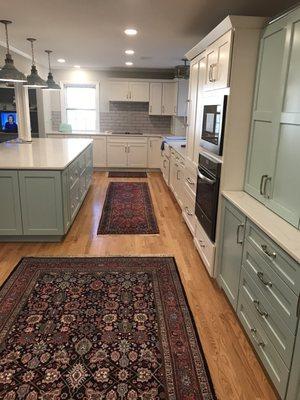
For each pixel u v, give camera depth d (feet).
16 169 10.46
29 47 15.69
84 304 7.86
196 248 11.03
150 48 15.39
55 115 24.94
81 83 24.30
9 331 6.84
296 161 5.63
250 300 6.48
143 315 7.50
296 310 4.66
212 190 8.60
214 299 8.21
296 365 4.67
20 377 5.69
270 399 5.39
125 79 23.77
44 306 7.73
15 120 22.74
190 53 11.37
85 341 6.60
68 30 12.13
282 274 5.11
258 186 7.30
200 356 6.29
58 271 9.41
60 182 10.70
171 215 14.74
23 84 15.24
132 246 11.32
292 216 5.77
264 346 5.80
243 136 7.86
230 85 7.49
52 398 5.29
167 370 5.93
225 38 7.63
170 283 8.91
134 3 8.94
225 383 5.69
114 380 5.67
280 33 6.21
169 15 9.93
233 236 7.47
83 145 16.37
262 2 8.58
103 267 9.73
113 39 13.58
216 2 8.70
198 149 10.84
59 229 11.14
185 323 7.25
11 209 10.82
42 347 6.40
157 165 24.71
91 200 16.76
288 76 5.88
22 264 9.78
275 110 6.39
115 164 24.50
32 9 9.66
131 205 16.10
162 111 24.41
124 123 25.40
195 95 11.32
